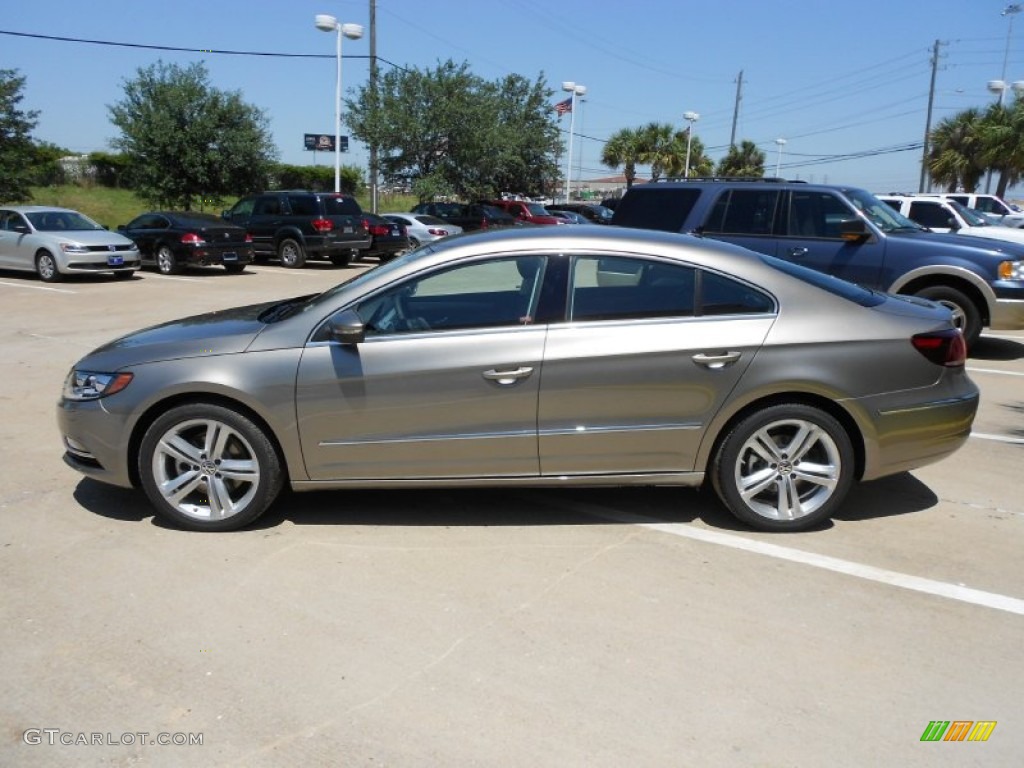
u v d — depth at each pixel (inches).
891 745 110.4
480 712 116.7
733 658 129.8
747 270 170.9
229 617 141.6
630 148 1983.3
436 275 169.9
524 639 135.0
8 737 111.9
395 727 113.6
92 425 172.6
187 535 174.1
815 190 363.6
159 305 533.0
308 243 809.5
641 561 162.6
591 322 167.0
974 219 599.2
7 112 1029.8
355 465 170.7
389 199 1844.2
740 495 172.9
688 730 112.9
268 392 166.6
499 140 1288.1
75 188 1627.7
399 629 138.0
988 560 163.9
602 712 116.6
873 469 173.0
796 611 143.9
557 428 167.9
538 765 106.1
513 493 198.2
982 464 222.8
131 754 108.5
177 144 1146.7
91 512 185.9
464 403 166.6
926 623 140.6
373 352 165.9
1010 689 122.7
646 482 173.6
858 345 166.7
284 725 114.1
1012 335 431.2
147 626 138.6
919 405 169.8
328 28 984.9
